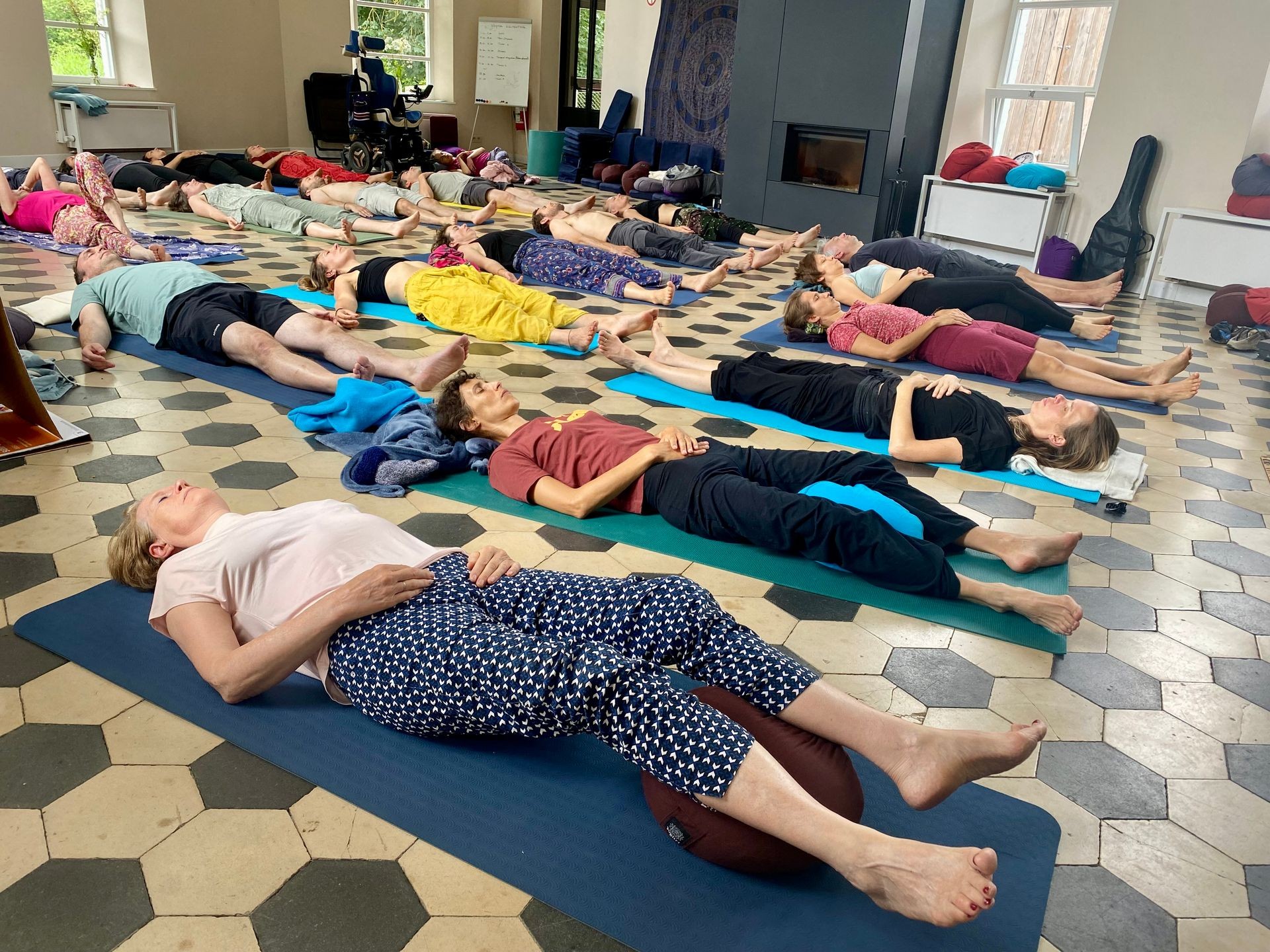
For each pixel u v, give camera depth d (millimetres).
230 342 3961
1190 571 2775
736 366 3951
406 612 1713
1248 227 6770
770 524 2557
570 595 1775
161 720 1847
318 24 12055
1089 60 8102
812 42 8820
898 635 2307
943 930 1438
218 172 9297
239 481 2977
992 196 8211
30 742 1770
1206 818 1752
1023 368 4484
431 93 13352
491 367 4383
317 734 1820
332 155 12562
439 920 1426
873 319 4840
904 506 2631
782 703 1542
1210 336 6117
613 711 1443
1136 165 7363
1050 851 1634
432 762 1756
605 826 1616
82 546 2518
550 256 6141
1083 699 2104
